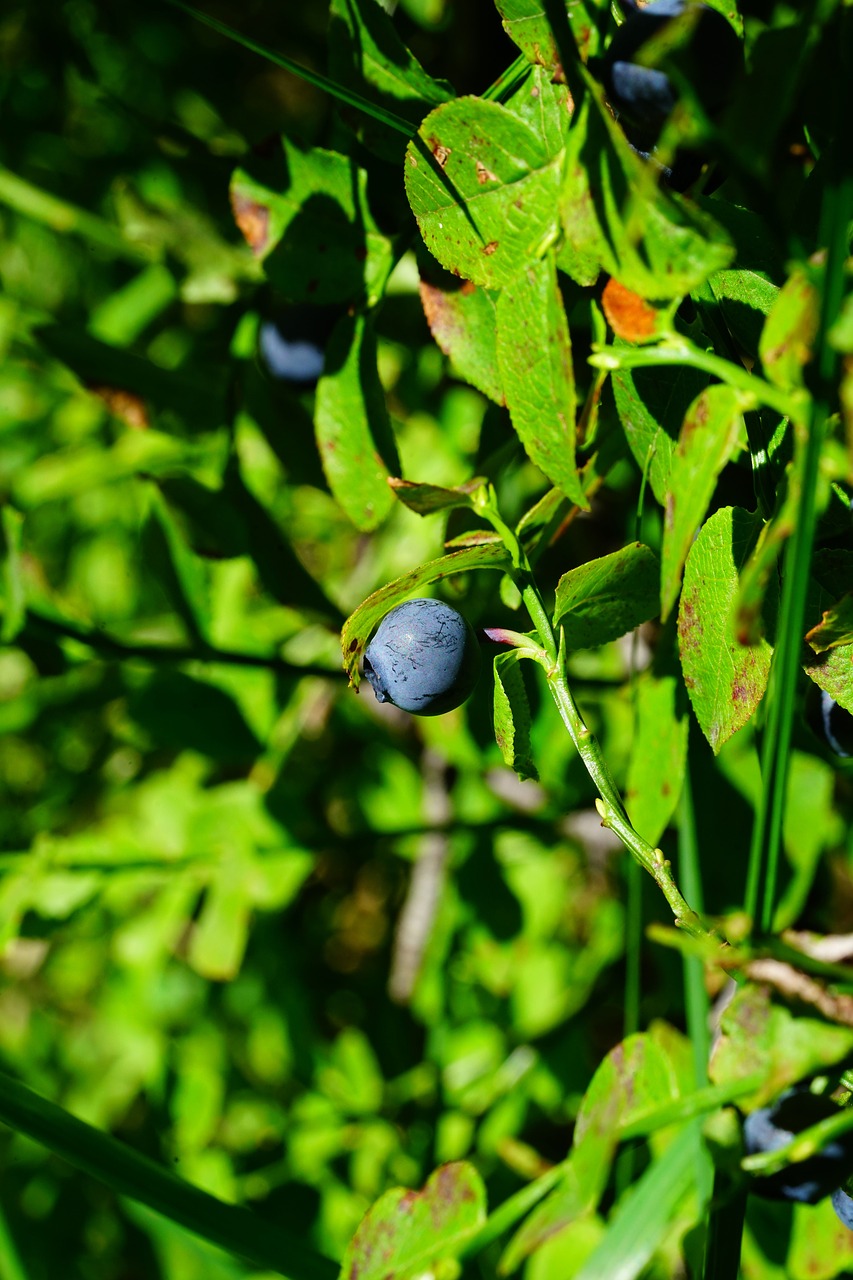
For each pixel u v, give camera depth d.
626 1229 0.17
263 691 0.28
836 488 0.18
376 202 0.20
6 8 0.31
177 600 0.26
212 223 0.25
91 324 0.32
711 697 0.18
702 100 0.17
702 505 0.16
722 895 0.23
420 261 0.20
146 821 0.28
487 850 0.28
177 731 0.27
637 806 0.20
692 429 0.16
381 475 0.20
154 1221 0.28
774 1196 0.17
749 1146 0.17
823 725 0.19
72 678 0.32
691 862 0.21
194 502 0.24
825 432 0.17
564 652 0.18
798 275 0.16
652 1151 0.24
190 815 0.28
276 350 0.21
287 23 0.30
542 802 0.31
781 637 0.16
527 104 0.18
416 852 0.31
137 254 0.30
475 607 0.24
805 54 0.16
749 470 0.19
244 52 0.30
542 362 0.17
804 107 0.18
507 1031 0.30
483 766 0.27
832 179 0.16
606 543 0.26
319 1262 0.19
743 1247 0.23
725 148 0.16
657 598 0.19
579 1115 0.18
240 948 0.26
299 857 0.27
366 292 0.20
